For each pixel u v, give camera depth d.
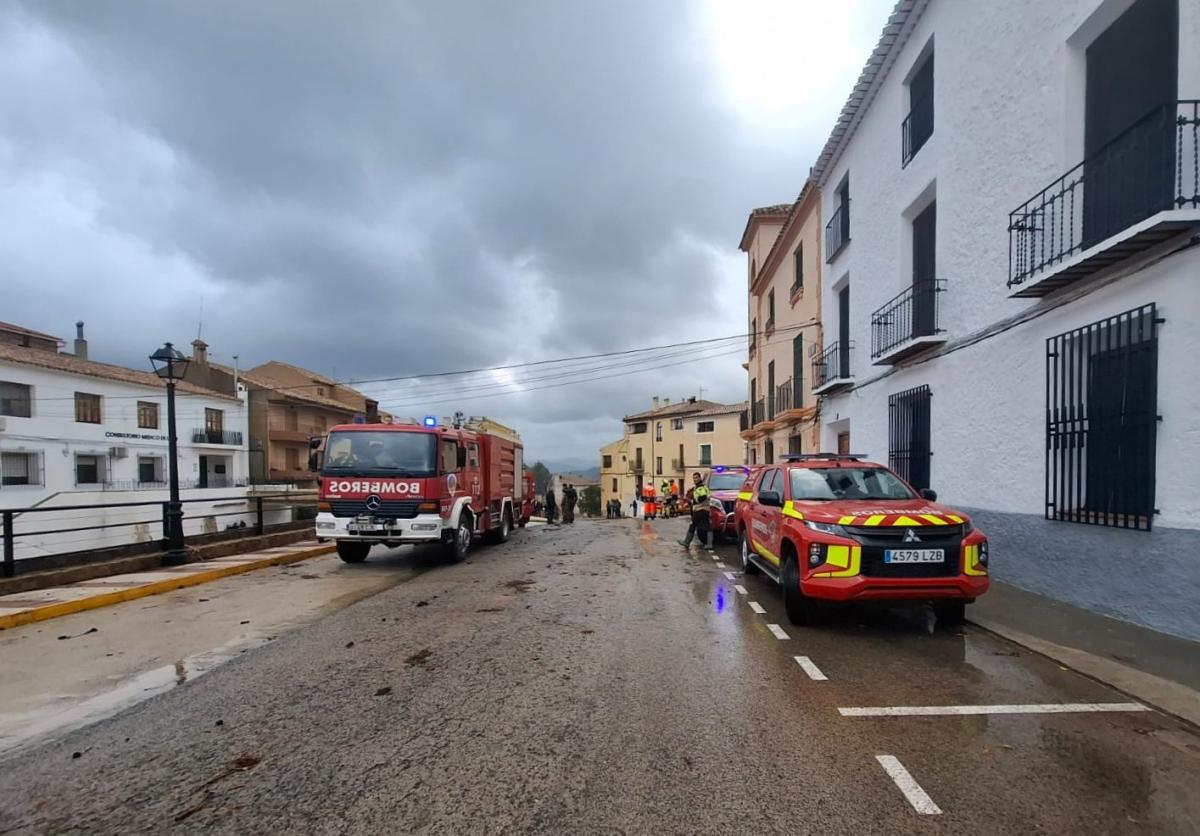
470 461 12.59
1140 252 5.79
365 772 3.32
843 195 15.23
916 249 11.34
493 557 12.43
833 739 3.69
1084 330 6.53
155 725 4.01
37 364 26.28
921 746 3.60
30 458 26.06
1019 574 7.61
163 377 10.59
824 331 16.55
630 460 64.81
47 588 8.20
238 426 38.62
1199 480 5.27
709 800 3.01
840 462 7.78
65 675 5.07
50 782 3.29
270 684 4.76
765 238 25.00
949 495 9.34
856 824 2.81
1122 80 6.54
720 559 11.84
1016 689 4.52
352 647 5.75
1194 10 5.34
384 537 10.49
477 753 3.52
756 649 5.56
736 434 55.31
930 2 10.13
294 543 13.95
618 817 2.86
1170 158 5.42
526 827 2.79
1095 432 6.38
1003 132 8.09
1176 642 5.36
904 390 11.05
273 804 3.02
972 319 8.76
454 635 6.12
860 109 13.23
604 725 3.89
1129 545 5.99
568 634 6.12
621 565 11.06
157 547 10.71
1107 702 4.27
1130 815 2.90
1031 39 7.54
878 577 5.58
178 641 6.06
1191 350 5.30
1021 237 7.57
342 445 10.88
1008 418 7.89
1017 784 3.17
